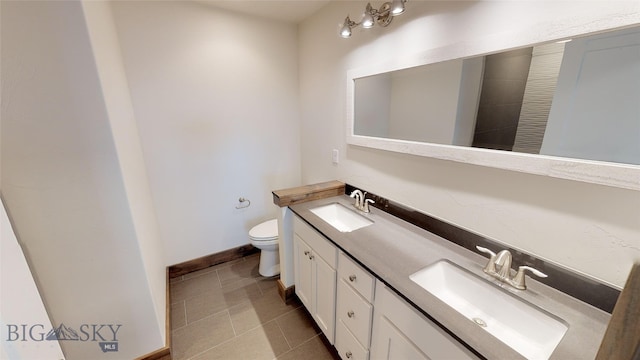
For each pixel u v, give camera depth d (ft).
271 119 8.38
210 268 8.20
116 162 3.82
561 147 2.94
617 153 2.57
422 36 4.35
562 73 2.84
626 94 2.45
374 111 5.57
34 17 2.99
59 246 3.67
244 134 8.00
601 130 2.64
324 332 5.24
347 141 6.46
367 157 6.03
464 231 4.13
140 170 5.75
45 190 3.44
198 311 6.41
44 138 3.31
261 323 6.04
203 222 7.90
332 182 7.10
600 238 2.82
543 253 3.29
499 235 3.72
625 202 2.61
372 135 5.72
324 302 5.09
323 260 4.90
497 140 3.52
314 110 7.89
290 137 8.89
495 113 3.50
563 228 3.08
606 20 2.47
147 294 4.53
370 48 5.45
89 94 3.45
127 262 4.23
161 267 6.79
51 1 3.02
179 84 6.71
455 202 4.25
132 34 5.93
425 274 3.64
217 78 7.20
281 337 5.66
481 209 3.89
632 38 2.36
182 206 7.46
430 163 4.56
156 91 6.45
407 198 5.15
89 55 3.35
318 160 8.07
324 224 5.01
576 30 2.66
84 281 3.95
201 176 7.56
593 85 2.64
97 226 3.88
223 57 7.18
